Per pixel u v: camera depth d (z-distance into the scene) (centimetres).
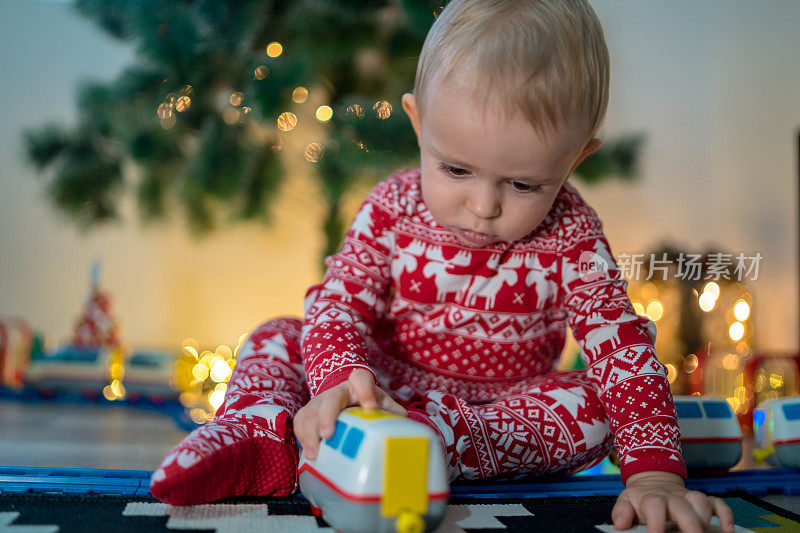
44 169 268
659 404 76
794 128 330
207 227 271
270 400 78
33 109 338
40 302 336
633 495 69
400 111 215
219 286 347
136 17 227
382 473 55
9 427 163
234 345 345
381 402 68
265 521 64
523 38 69
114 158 258
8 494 70
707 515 65
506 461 81
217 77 226
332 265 87
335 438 61
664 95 336
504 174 71
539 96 68
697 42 338
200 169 230
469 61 69
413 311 90
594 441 84
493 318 89
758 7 336
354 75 251
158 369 228
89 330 251
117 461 115
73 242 339
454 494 77
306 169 259
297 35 239
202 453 66
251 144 236
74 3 260
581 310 85
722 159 334
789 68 333
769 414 98
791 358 213
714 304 248
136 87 228
